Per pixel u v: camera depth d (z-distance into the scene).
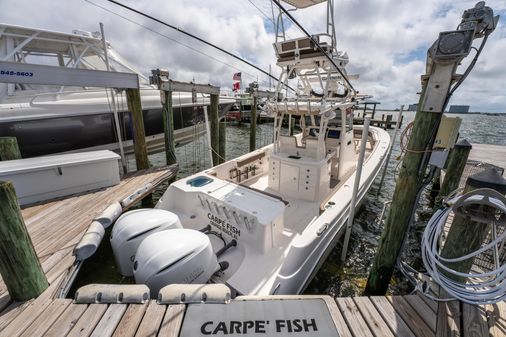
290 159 3.80
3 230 1.58
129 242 2.40
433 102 2.01
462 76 1.89
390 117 17.27
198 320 1.59
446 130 2.06
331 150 4.37
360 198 3.68
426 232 1.99
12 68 3.48
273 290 2.04
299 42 3.23
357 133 7.66
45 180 3.64
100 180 4.15
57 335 1.49
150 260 1.94
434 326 1.63
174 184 3.29
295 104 3.55
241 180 4.50
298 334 1.52
